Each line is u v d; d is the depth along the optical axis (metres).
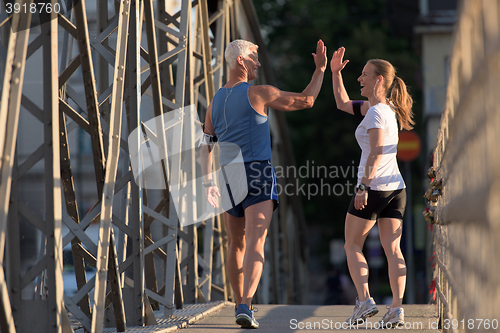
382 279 63.81
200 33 14.77
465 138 4.29
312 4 72.00
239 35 21.14
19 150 6.35
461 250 5.04
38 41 5.64
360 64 62.78
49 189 5.72
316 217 62.56
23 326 5.81
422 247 46.62
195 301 11.86
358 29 65.12
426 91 41.16
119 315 7.39
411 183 57.25
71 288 12.45
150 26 9.06
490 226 2.87
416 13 54.41
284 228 30.62
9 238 5.79
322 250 68.88
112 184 7.04
